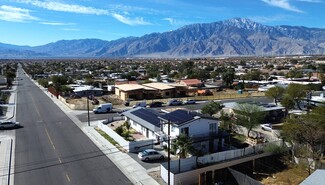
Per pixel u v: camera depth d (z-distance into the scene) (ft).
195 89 311.27
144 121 153.38
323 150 116.47
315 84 279.69
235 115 169.17
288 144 122.72
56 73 568.82
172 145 120.37
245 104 163.22
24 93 314.55
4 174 103.91
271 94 214.48
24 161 116.06
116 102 262.47
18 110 218.38
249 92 310.04
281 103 198.18
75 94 295.28
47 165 112.37
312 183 71.67
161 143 133.69
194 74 426.92
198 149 123.03
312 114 130.82
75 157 120.78
